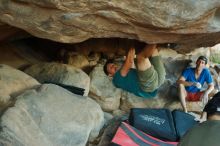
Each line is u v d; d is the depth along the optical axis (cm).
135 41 432
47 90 408
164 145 427
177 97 588
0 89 388
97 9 283
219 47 762
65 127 382
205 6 283
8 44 561
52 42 621
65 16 289
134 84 378
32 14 290
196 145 177
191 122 467
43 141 347
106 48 605
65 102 411
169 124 451
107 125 480
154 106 568
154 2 276
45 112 378
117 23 307
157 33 326
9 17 298
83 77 521
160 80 373
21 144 319
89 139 432
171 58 630
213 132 179
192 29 320
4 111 343
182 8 282
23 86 414
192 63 627
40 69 526
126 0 275
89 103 444
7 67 436
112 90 559
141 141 421
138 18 294
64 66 526
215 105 215
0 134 315
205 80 579
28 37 570
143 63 355
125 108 566
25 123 344
